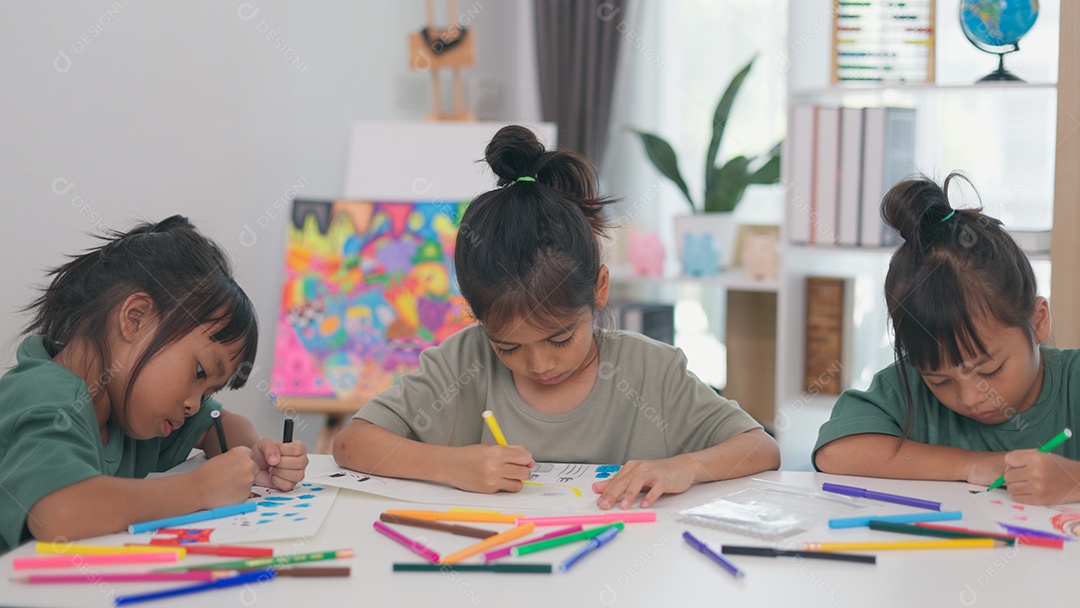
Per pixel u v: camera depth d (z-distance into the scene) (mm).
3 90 1623
